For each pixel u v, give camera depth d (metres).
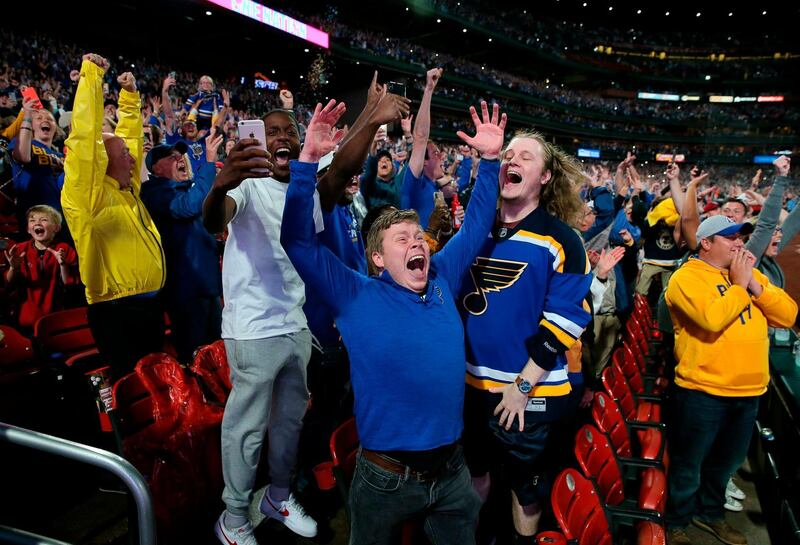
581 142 48.38
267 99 24.31
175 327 3.76
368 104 2.15
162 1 20.91
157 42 23.62
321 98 24.48
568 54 46.78
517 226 2.20
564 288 2.09
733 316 2.69
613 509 2.43
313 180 1.67
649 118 48.66
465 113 38.78
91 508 2.79
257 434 2.37
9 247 4.37
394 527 1.85
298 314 2.45
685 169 45.50
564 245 2.12
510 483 2.40
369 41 31.33
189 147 4.68
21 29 19.03
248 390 2.32
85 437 3.34
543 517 2.89
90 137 2.71
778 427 3.71
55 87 12.00
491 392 2.25
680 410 3.03
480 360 2.26
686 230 4.30
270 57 28.11
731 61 49.94
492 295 2.20
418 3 34.19
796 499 3.04
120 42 22.31
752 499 3.56
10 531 1.40
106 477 3.05
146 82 19.30
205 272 3.72
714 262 2.81
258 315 2.31
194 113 5.73
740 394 2.85
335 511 2.92
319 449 3.27
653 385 4.54
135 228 3.02
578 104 45.97
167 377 2.79
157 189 3.52
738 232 2.73
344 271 1.80
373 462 1.79
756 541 3.14
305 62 28.48
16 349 3.39
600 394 3.17
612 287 4.69
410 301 1.83
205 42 25.69
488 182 2.13
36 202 4.65
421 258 1.83
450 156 17.92
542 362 2.07
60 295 4.17
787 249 12.30
